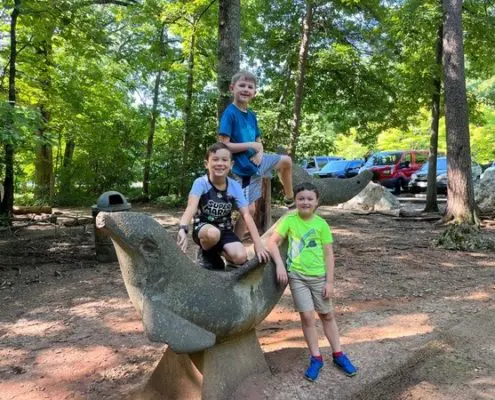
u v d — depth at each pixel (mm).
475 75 14945
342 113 16656
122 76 17359
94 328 4418
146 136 20594
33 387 3338
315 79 15641
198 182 3004
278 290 3148
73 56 13438
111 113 18484
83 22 10617
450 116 10188
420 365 3572
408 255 7410
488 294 5227
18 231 10203
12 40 11000
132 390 3254
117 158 19781
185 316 2619
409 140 28391
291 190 3869
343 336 3969
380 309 4734
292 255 3164
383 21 13414
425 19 12109
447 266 6645
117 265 6973
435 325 4234
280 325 4383
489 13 13000
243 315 2865
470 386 3285
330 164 22922
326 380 3121
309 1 12891
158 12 13359
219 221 3062
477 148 26406
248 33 15695
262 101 14883
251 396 2922
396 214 13117
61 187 18781
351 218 12688
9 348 3994
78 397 3201
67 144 20078
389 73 14883
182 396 3031
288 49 15367
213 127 16375
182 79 17969
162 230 2600
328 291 3117
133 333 4281
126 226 2469
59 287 5805
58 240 9062
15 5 10094
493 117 25375
